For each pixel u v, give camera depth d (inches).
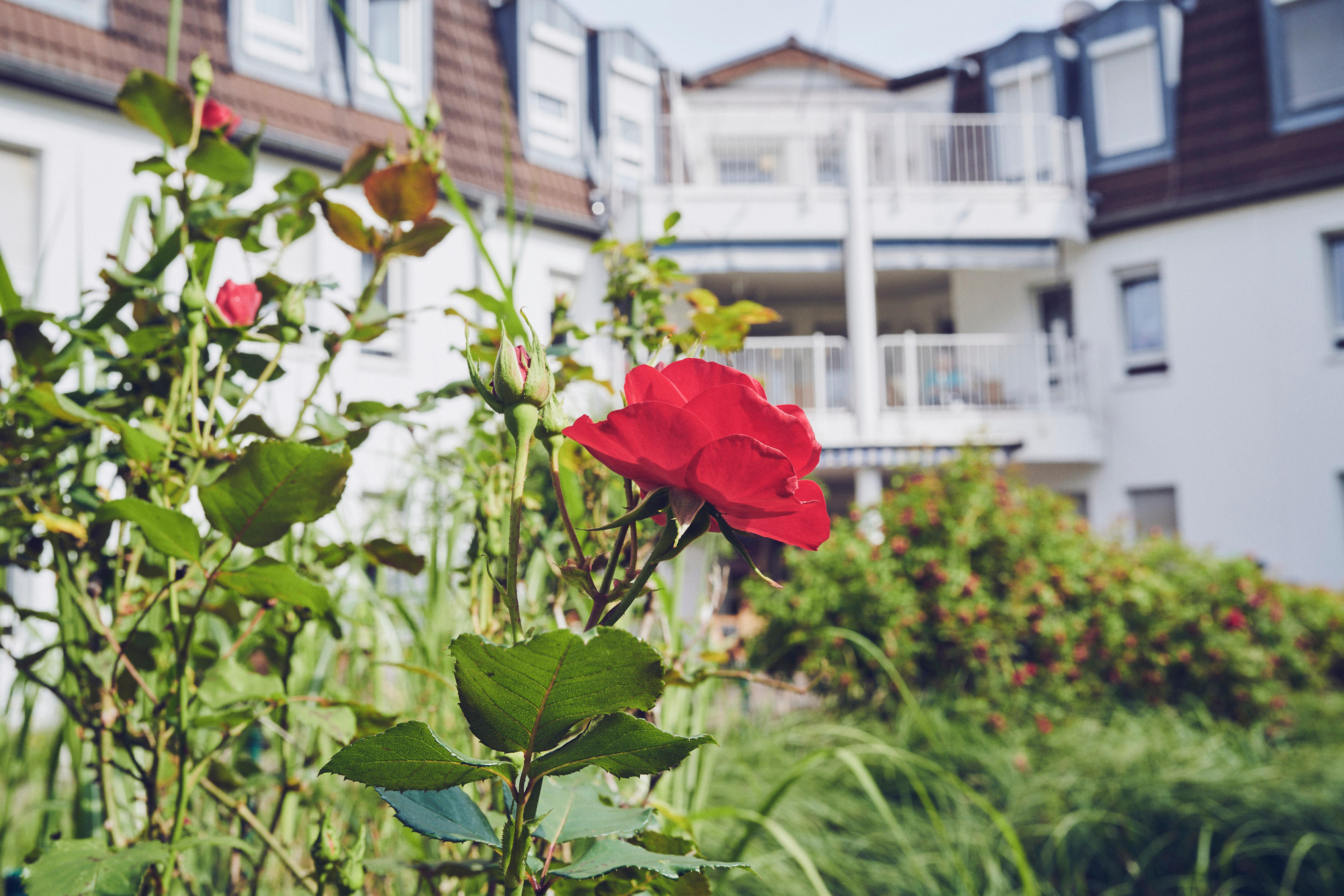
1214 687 213.8
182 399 38.2
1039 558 218.5
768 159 529.3
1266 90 443.2
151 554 40.9
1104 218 474.0
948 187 464.1
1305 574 416.8
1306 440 420.5
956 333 534.3
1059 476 489.7
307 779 45.1
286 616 40.8
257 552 29.4
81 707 37.0
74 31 291.7
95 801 40.5
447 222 39.8
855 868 112.7
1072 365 470.9
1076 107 502.9
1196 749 170.1
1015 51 512.4
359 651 59.8
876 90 609.9
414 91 396.5
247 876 48.5
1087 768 151.9
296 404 113.4
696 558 246.8
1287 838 133.4
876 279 561.6
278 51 357.1
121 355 41.8
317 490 27.3
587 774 30.0
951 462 244.4
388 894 44.4
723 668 56.4
